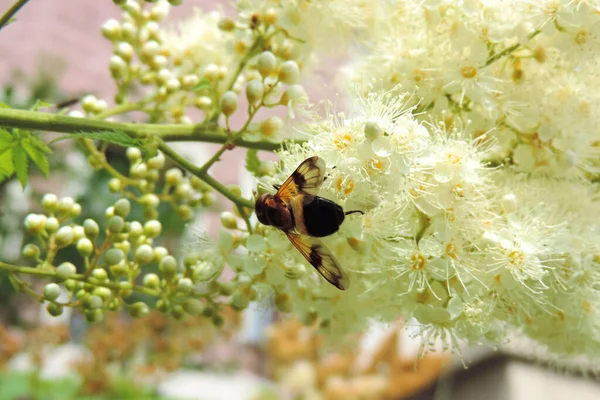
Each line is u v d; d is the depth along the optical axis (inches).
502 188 9.7
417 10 9.8
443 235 9.0
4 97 13.7
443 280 9.2
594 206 9.8
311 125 9.1
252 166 9.7
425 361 18.7
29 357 21.9
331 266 9.0
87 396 20.8
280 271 9.4
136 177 10.3
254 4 10.1
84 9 27.9
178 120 10.6
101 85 26.5
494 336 9.3
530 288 9.1
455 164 9.0
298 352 21.6
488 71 9.6
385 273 9.3
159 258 9.9
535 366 16.0
